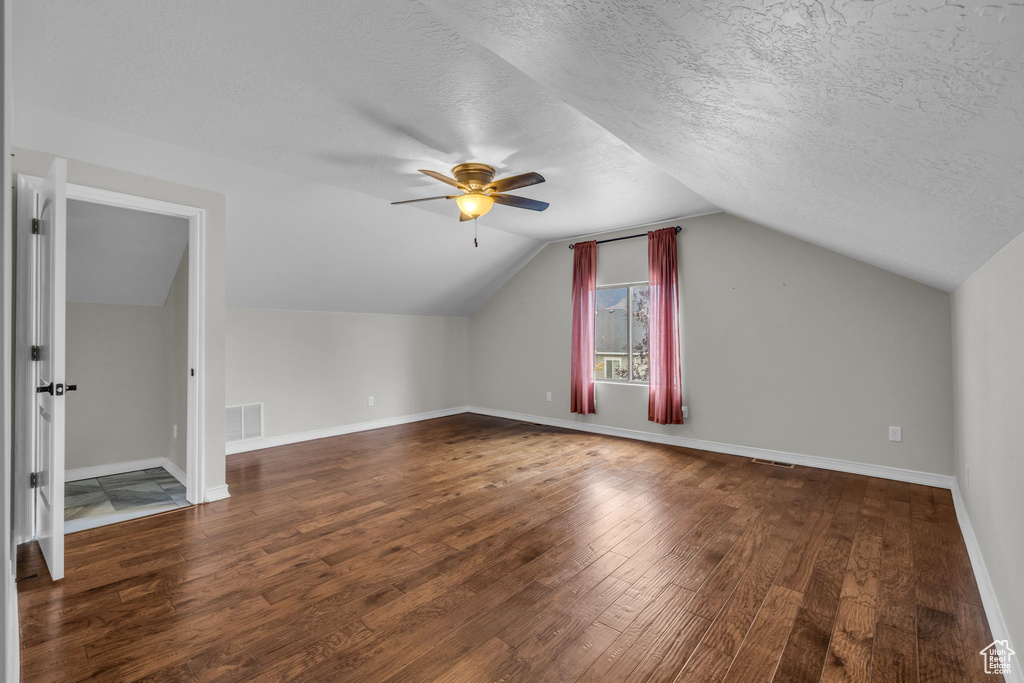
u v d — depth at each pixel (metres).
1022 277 1.56
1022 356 1.58
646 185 3.80
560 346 6.11
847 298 4.09
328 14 1.74
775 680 1.63
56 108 2.46
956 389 3.39
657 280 5.06
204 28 1.82
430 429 5.97
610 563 2.47
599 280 5.73
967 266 2.33
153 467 4.36
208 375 3.39
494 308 6.86
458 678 1.65
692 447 4.97
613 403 5.61
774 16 0.81
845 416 4.09
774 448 4.47
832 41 0.82
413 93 2.32
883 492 3.55
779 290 4.43
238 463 4.39
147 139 2.86
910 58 0.77
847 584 2.25
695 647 1.81
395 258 5.19
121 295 4.13
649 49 1.14
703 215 4.86
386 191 3.92
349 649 1.80
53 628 1.91
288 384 5.19
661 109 1.61
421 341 6.56
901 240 2.30
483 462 4.42
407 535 2.82
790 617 2.00
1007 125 0.84
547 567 2.43
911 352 3.80
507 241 5.79
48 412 2.38
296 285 4.90
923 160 1.18
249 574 2.36
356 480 3.88
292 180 3.63
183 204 3.28
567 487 3.69
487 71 2.13
